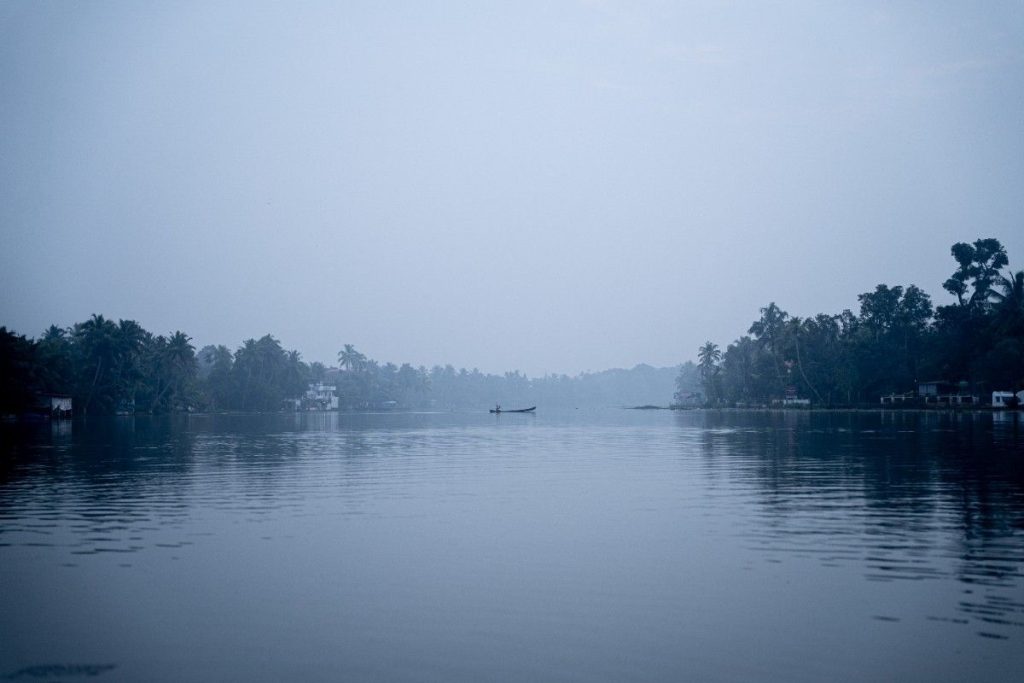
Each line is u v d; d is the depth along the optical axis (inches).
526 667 473.7
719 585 634.2
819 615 557.0
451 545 789.9
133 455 1963.6
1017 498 1050.7
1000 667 466.0
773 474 1402.6
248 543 804.0
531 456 1914.4
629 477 1389.0
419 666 476.4
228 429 3774.6
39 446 2341.3
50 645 514.0
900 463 1556.3
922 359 5615.2
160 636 529.7
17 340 4473.4
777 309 7691.9
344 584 647.8
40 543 806.5
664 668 470.6
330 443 2529.5
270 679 460.1
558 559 727.1
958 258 5187.0
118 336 6063.0
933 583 630.5
